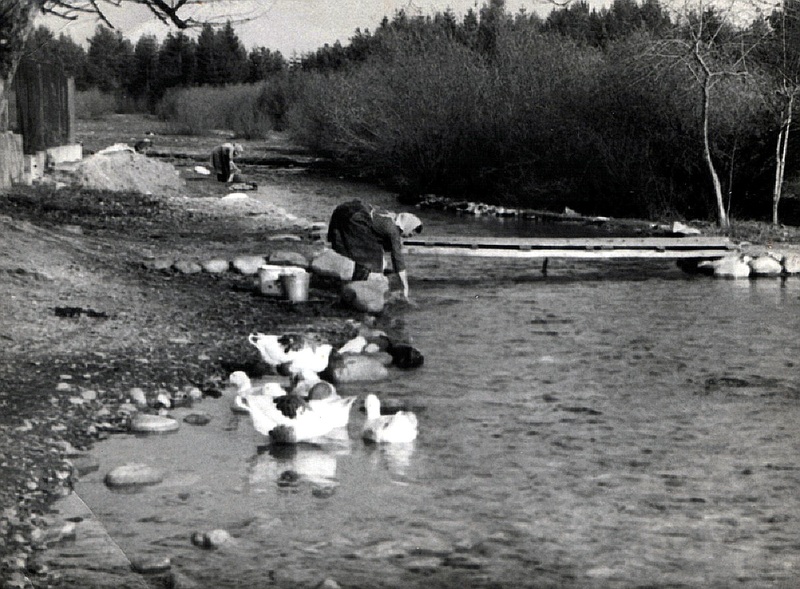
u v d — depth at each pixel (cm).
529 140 3334
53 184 2775
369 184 3959
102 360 1138
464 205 3170
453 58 3744
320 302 1559
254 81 7669
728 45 2728
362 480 843
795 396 1112
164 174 3200
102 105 7469
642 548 718
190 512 767
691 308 1617
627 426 1000
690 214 2878
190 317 1397
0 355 1116
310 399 952
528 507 791
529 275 1945
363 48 5619
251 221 2452
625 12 4162
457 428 988
